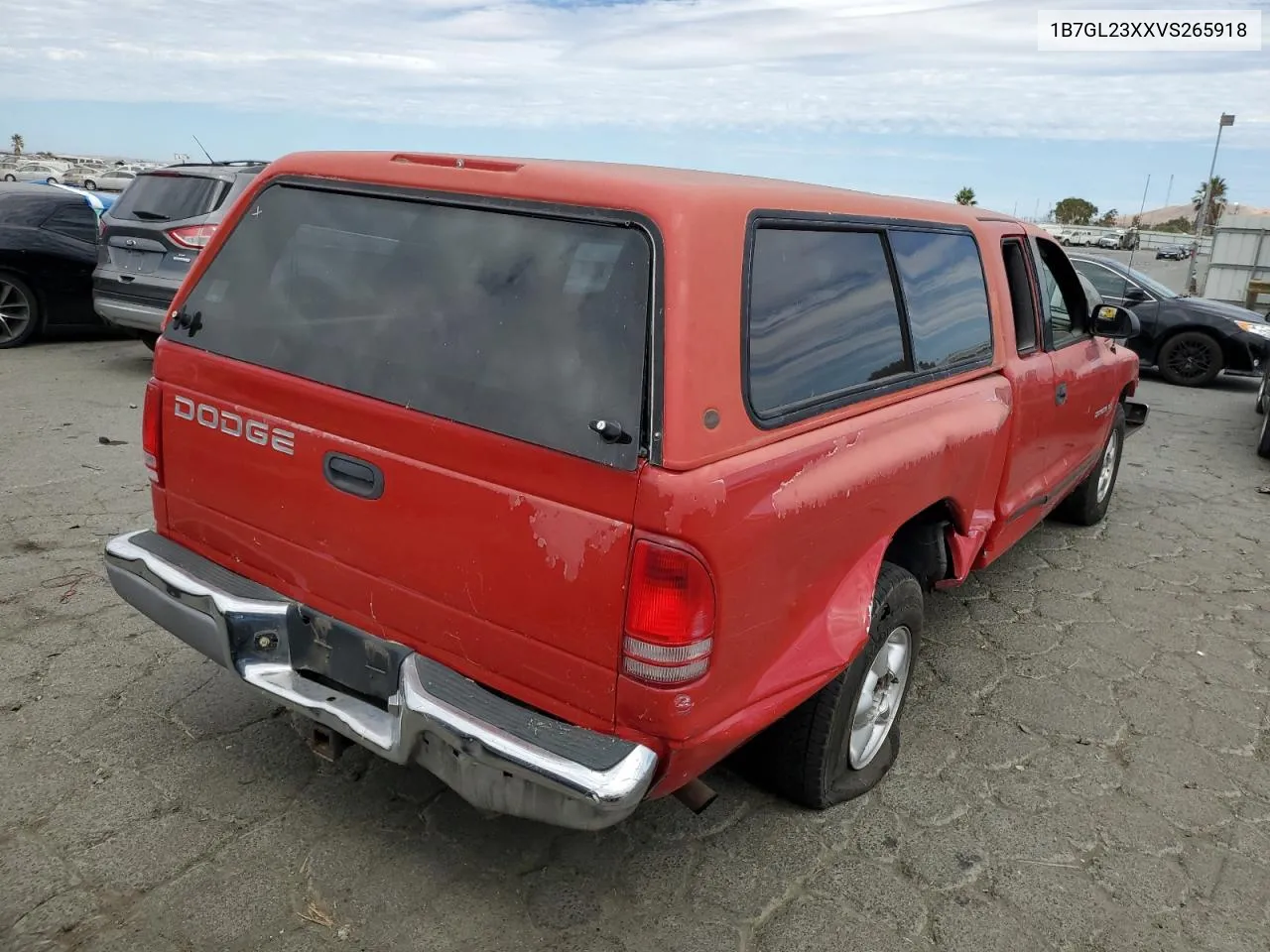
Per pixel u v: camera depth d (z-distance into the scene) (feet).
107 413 24.16
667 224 7.06
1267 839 10.39
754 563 7.39
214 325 9.43
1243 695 13.58
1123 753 11.93
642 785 6.97
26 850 8.86
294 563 8.93
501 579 7.49
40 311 32.22
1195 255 82.07
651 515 6.75
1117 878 9.61
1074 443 16.29
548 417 7.17
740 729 7.65
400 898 8.60
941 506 10.97
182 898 8.42
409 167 8.63
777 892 9.04
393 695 8.22
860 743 10.47
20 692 11.39
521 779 7.22
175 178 27.96
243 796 9.82
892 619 10.07
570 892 8.85
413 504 7.89
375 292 8.39
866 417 9.09
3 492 17.88
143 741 10.62
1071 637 15.20
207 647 9.12
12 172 153.79
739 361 7.34
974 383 11.60
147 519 16.97
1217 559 19.12
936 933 8.70
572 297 7.32
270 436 8.82
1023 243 13.58
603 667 7.15
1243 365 39.75
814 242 8.64
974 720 12.51
